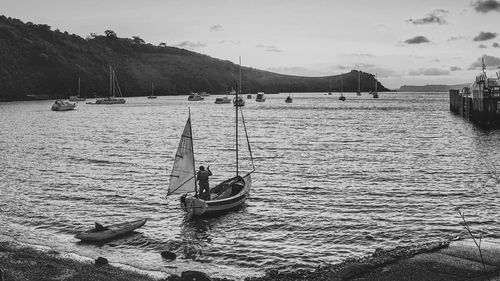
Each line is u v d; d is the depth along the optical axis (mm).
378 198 34812
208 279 18469
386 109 165500
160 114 139000
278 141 71125
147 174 44406
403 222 28922
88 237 25969
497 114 81375
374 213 30891
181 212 31656
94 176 43375
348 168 47344
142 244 25719
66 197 35500
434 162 50344
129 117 126000
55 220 29859
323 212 31328
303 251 24625
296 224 28875
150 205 33375
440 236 26391
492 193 35750
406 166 48094
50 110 160125
